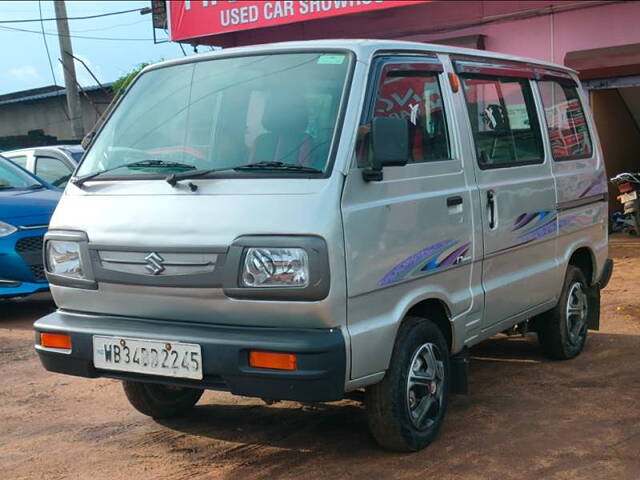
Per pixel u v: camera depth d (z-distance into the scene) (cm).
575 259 627
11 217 771
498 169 492
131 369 391
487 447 436
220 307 375
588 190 610
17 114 2914
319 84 406
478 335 480
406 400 412
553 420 477
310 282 356
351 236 370
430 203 424
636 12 1102
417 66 439
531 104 552
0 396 563
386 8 1270
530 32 1194
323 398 358
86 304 420
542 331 594
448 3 1262
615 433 452
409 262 409
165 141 437
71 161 1004
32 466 435
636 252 1066
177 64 473
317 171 373
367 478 400
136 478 412
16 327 771
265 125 408
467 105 475
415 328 418
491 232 480
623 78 1120
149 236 388
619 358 607
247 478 406
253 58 443
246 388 364
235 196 378
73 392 568
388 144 377
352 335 370
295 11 1327
